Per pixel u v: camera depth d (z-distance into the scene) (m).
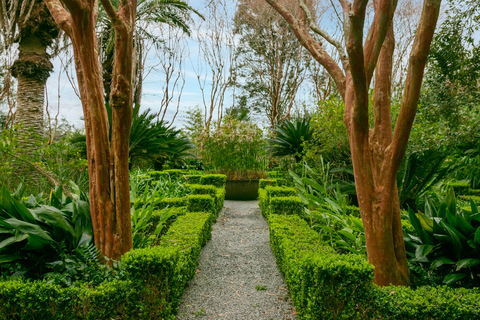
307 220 4.58
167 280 2.28
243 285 3.12
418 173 4.38
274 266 3.62
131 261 2.19
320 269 2.07
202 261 3.78
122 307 2.14
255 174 9.09
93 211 2.63
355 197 4.98
